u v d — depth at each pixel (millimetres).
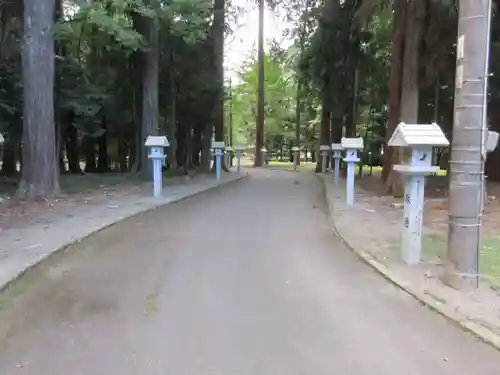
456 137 5621
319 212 12297
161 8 15469
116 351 4090
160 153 14703
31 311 5027
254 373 3727
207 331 4500
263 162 39469
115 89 23922
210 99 25469
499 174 19531
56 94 18156
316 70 24047
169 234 9203
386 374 3721
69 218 10461
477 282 5637
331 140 28438
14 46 17000
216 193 16906
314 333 4465
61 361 3912
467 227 5590
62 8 15695
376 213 11602
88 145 30438
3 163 23484
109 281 6086
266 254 7551
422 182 6703
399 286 5809
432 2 14477
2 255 7094
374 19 22984
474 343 4250
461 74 5535
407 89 15086
